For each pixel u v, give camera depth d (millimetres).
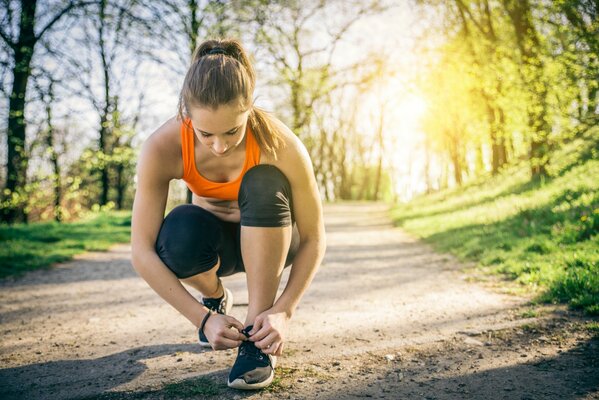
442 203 15258
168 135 1838
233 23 12641
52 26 12195
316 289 4441
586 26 7164
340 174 45062
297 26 16750
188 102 1504
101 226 11070
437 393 1896
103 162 12953
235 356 2389
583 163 9625
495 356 2297
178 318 3320
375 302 3787
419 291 4168
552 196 7734
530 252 4883
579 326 2654
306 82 17156
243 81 1506
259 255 1867
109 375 2178
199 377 2088
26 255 6355
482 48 11609
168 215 2006
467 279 4559
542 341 2463
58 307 3793
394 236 9984
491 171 17609
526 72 8484
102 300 4039
